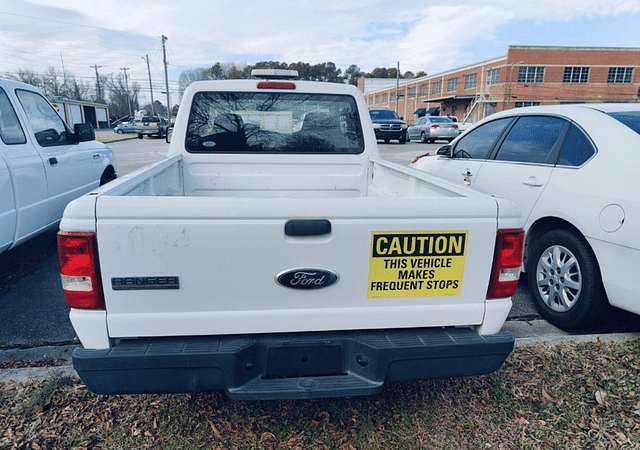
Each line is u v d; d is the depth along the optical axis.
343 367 2.05
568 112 3.69
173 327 1.90
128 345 1.90
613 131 3.25
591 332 3.50
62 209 4.88
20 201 4.04
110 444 2.27
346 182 3.92
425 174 2.78
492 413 2.53
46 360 3.07
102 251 1.79
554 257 3.52
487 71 45.31
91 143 5.91
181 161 3.66
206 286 1.88
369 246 1.94
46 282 4.40
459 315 2.08
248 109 3.70
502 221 2.01
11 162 3.92
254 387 1.94
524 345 3.15
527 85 42.66
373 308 2.02
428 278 2.01
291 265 1.90
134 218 1.78
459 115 50.81
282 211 1.85
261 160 3.78
